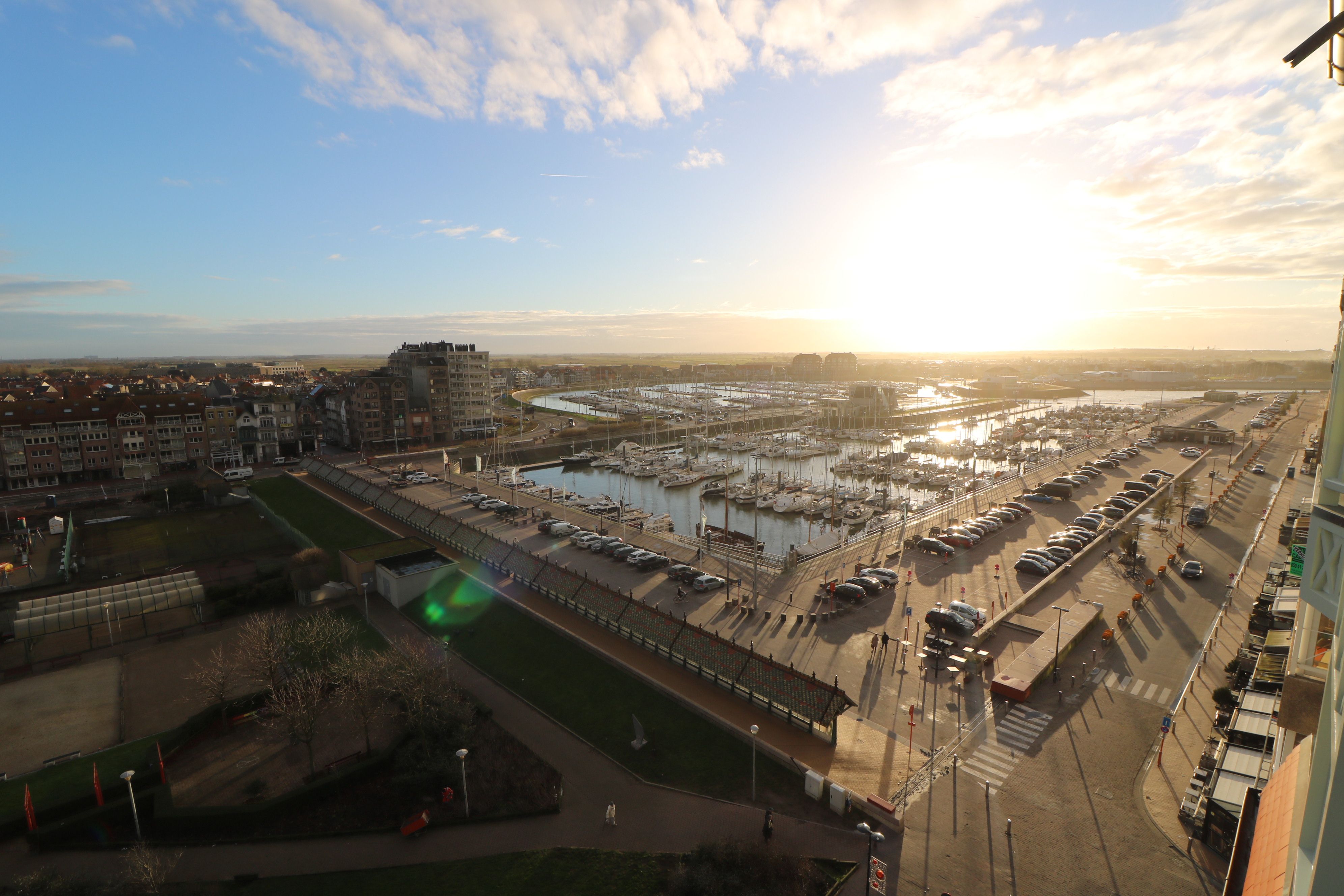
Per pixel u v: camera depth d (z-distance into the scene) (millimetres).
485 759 52094
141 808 46562
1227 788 40750
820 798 45688
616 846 42281
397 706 59344
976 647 66750
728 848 39000
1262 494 131125
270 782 50094
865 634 70812
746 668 58312
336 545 110938
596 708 58719
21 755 54000
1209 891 36812
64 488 160750
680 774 49438
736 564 96375
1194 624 71188
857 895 37250
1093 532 106062
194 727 55594
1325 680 26188
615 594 74250
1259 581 83375
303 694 54250
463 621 78438
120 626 78438
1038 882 37688
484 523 122750
